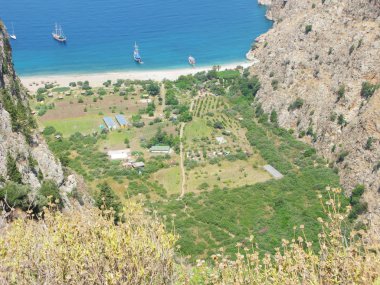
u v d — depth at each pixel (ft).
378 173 327.06
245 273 51.26
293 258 51.39
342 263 46.91
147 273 46.24
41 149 221.05
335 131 403.95
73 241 48.67
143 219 51.08
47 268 47.16
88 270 46.80
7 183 149.59
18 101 264.52
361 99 399.44
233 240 277.64
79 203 212.23
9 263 47.24
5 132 201.26
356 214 314.14
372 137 353.10
